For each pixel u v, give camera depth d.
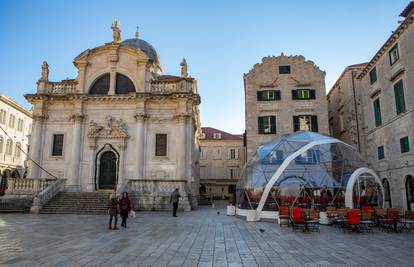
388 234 14.92
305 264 9.03
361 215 15.90
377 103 29.25
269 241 12.82
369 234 14.92
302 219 16.06
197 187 42.12
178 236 13.87
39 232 14.80
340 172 21.92
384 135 27.77
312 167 21.67
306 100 34.56
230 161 64.31
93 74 35.47
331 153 22.53
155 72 38.84
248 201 22.81
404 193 24.39
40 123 34.09
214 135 66.94
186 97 33.06
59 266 8.58
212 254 10.27
